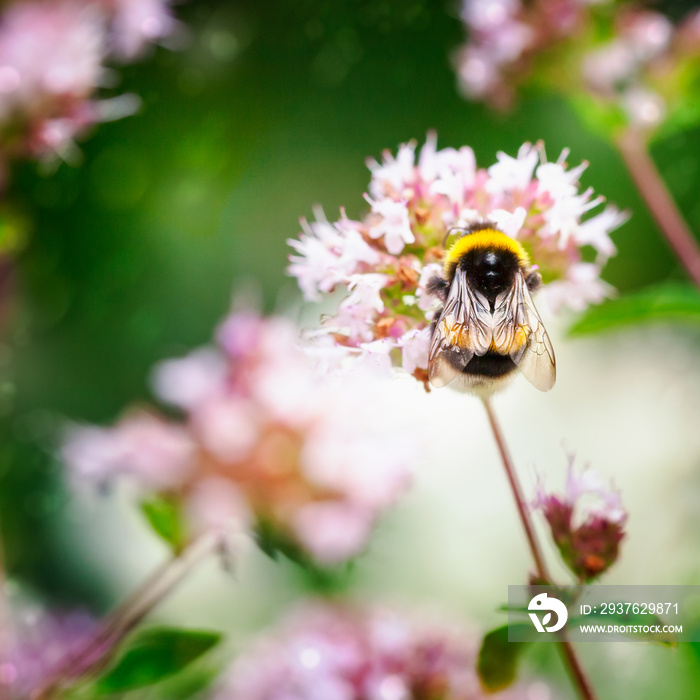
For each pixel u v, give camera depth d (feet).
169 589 1.26
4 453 1.51
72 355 1.61
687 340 1.59
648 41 1.40
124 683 1.24
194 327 1.64
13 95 1.32
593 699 1.16
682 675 1.33
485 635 1.16
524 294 1.20
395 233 1.17
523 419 1.49
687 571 1.42
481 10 1.42
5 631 1.30
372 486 1.27
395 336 1.17
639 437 1.49
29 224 1.45
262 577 1.42
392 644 1.26
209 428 1.27
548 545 1.44
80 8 1.36
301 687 1.26
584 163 1.19
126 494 1.46
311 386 1.28
